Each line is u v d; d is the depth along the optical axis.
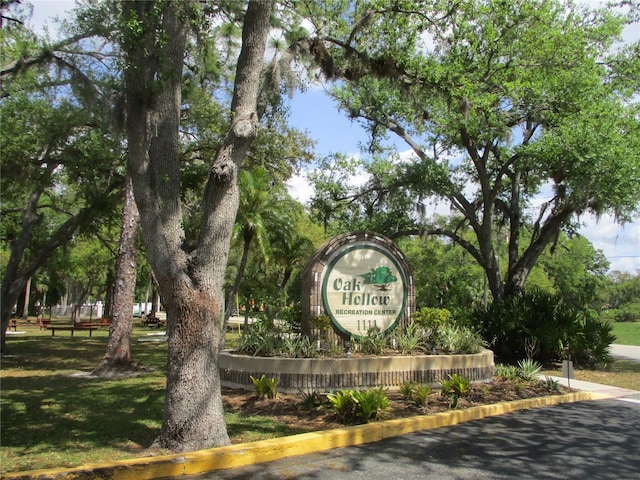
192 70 12.46
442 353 11.66
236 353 11.17
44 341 23.69
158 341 24.72
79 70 8.73
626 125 17.34
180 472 5.77
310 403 8.59
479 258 20.50
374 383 10.36
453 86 14.20
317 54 10.43
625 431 8.07
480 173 19.11
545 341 15.82
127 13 6.80
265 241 17.94
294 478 5.68
